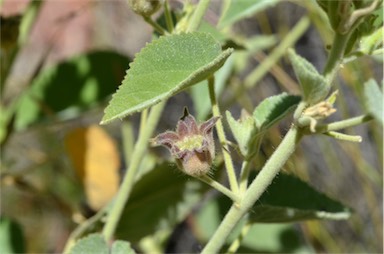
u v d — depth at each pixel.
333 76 0.20
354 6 0.19
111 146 0.37
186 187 0.31
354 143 0.51
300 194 0.26
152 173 0.30
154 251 0.38
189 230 0.65
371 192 0.53
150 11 0.23
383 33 0.20
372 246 0.54
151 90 0.18
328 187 0.58
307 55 0.66
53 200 0.38
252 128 0.21
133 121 0.60
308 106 0.19
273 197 0.26
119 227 0.31
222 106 0.41
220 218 0.32
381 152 0.45
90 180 0.37
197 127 0.20
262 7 0.30
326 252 0.48
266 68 0.41
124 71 0.36
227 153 0.21
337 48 0.19
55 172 0.44
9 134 0.36
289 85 0.45
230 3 0.30
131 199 0.30
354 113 0.57
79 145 0.37
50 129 0.50
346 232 0.55
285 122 0.40
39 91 0.36
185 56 0.19
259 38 0.41
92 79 0.36
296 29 0.41
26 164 0.51
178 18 0.25
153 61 0.18
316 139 0.59
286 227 0.32
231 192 0.21
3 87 0.35
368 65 0.40
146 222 0.31
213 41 0.19
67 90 0.36
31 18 0.34
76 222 0.37
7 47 0.32
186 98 0.69
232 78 0.42
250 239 0.32
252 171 0.27
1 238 0.32
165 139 0.20
